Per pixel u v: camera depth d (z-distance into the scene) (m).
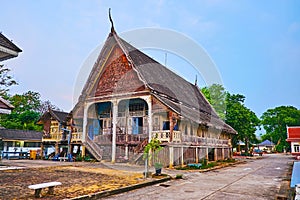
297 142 34.62
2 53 8.57
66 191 7.88
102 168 14.91
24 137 31.38
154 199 7.44
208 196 7.95
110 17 20.39
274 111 69.31
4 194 7.29
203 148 21.33
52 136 23.41
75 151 24.14
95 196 7.43
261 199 7.66
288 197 7.76
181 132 17.78
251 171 15.98
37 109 52.81
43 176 11.12
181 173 13.86
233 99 35.62
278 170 16.62
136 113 19.80
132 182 9.80
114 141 18.77
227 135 29.38
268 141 69.44
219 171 16.03
